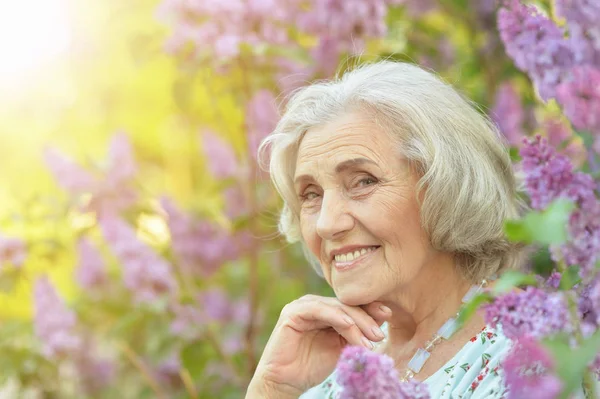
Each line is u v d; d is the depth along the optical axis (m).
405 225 2.59
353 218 2.61
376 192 2.59
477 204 2.59
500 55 4.44
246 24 4.04
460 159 2.60
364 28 4.02
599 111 2.33
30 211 4.69
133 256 4.32
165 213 4.84
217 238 4.96
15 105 7.31
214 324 4.71
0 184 7.44
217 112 4.75
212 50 4.05
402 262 2.60
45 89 7.25
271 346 2.86
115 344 4.55
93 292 4.84
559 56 2.52
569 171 2.10
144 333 4.56
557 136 3.36
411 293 2.68
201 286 5.01
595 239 1.95
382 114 2.61
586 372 1.90
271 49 3.95
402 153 2.59
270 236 4.55
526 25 2.57
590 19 2.46
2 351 4.55
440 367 2.62
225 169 4.84
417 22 4.50
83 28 6.88
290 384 2.84
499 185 2.65
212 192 4.91
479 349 2.51
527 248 2.77
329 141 2.63
